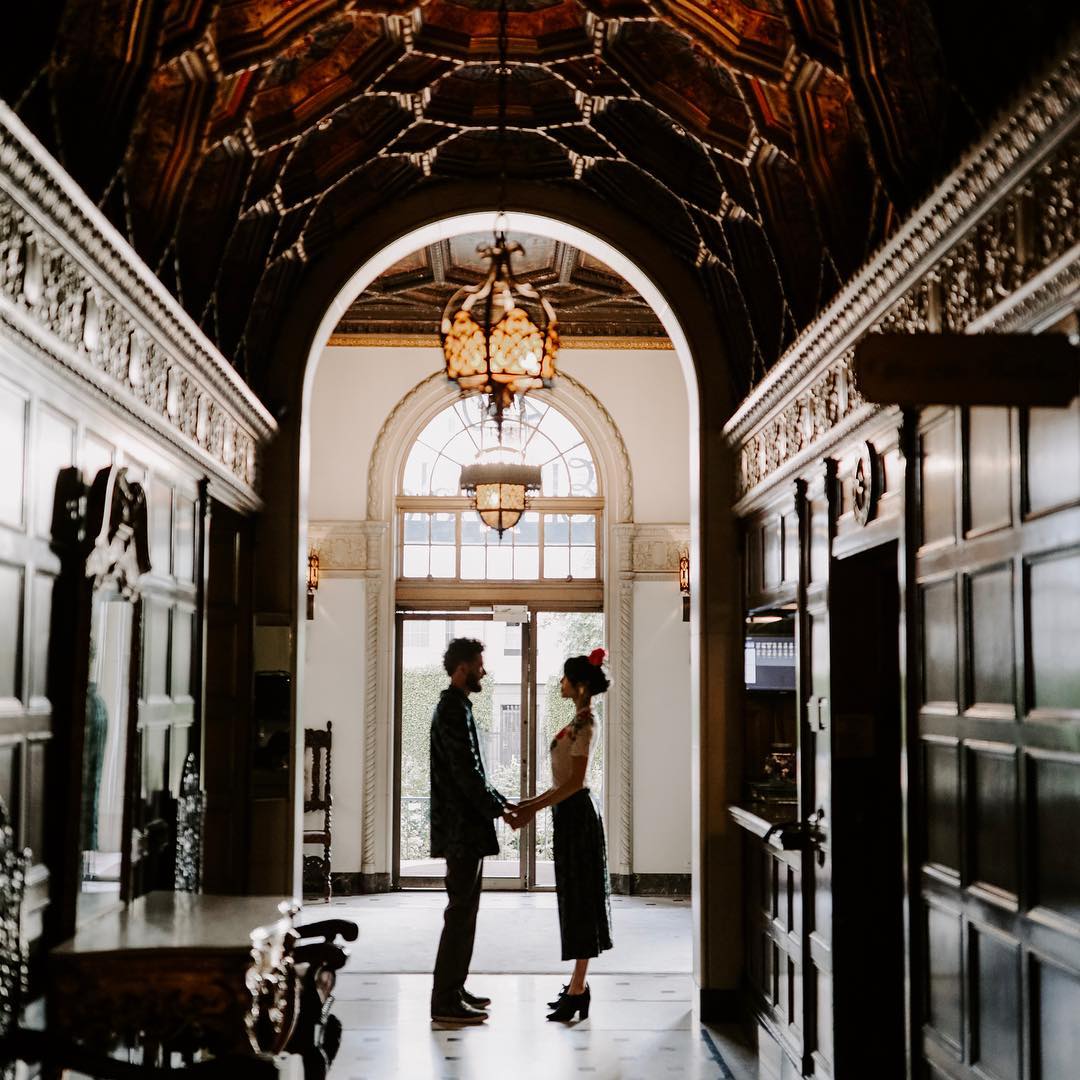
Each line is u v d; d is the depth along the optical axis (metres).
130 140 4.32
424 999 7.98
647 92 5.85
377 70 5.70
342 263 7.37
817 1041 5.69
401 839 12.99
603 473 13.19
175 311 4.73
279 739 7.10
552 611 13.27
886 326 4.61
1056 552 3.18
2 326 3.24
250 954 3.75
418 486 13.25
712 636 7.53
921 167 4.36
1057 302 3.14
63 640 3.90
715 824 7.44
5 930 3.28
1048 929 3.19
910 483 4.40
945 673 4.10
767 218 5.95
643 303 12.65
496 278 5.46
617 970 8.95
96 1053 3.43
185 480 5.58
